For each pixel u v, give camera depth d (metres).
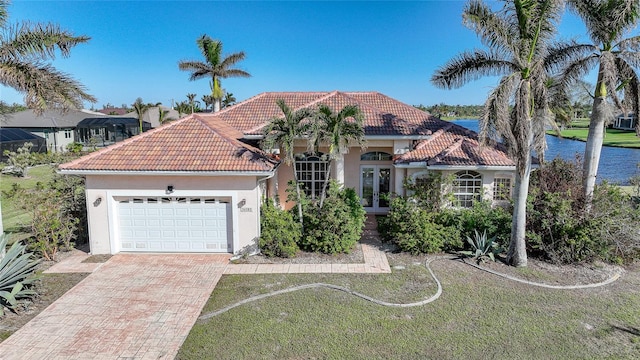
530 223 16.23
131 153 16.80
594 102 17.30
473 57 15.33
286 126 16.75
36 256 16.22
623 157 50.47
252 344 10.25
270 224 16.58
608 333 10.73
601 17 16.45
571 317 11.55
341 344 10.25
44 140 48.81
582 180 18.03
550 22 13.94
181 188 16.28
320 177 22.00
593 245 15.11
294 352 9.93
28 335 10.63
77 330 10.90
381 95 25.91
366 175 23.16
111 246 16.62
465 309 12.01
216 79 40.00
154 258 16.27
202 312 11.92
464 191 19.30
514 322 11.28
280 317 11.59
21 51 14.46
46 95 14.47
